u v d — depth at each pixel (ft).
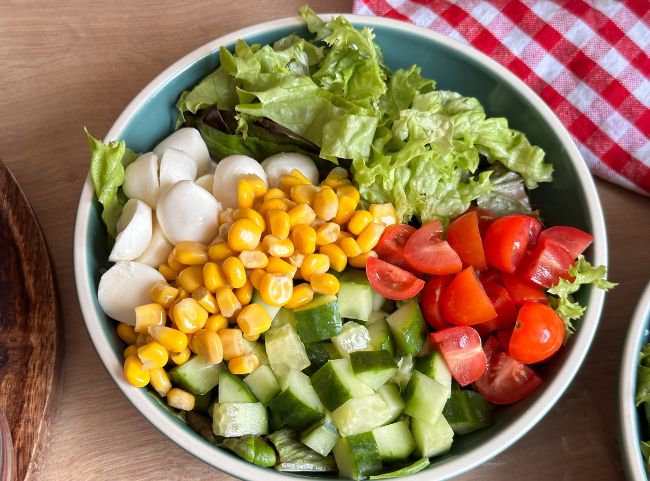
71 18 1.15
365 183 0.94
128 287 0.89
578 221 0.96
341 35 0.96
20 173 1.07
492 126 1.01
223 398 0.86
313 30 1.00
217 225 0.92
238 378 0.88
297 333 0.89
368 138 0.95
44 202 1.06
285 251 0.88
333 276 0.88
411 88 1.01
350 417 0.85
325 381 0.86
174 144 0.98
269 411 0.89
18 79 1.12
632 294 1.02
